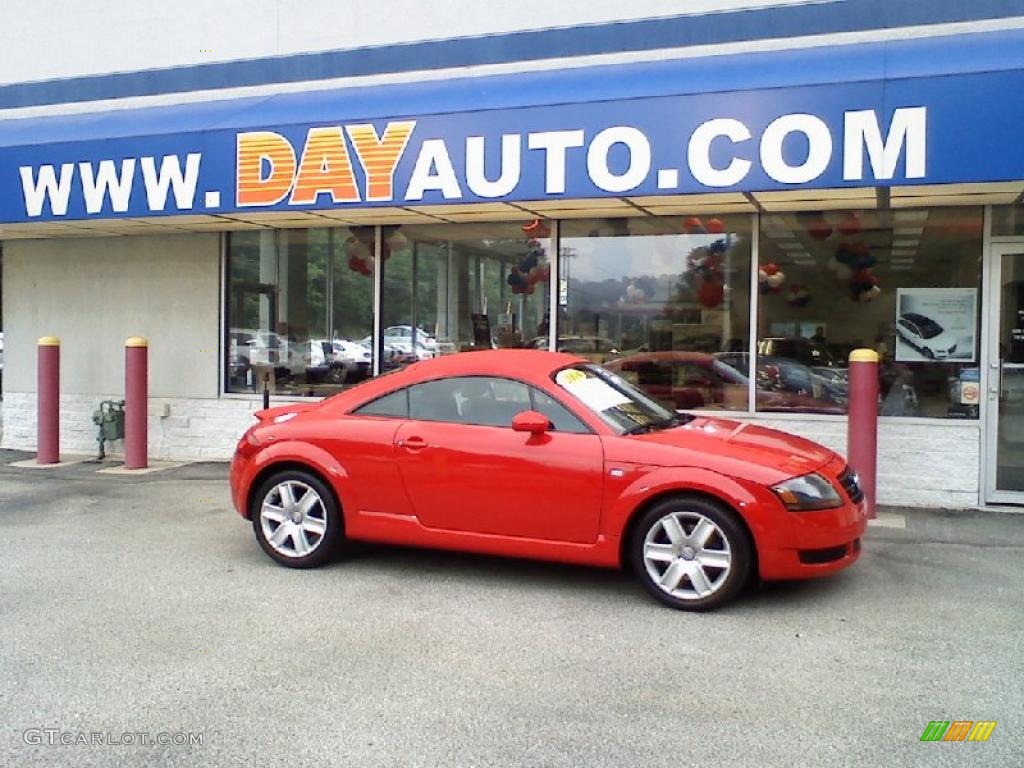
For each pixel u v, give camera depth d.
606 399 6.24
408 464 6.21
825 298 8.98
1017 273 8.48
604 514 5.75
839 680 4.58
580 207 8.94
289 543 6.63
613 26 9.16
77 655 4.93
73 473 10.55
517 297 10.04
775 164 7.44
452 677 4.62
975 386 8.56
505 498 5.96
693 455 5.63
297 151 8.84
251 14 10.68
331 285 10.82
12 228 10.98
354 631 5.30
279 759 3.78
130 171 9.48
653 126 7.75
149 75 11.09
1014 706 4.27
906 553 6.95
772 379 9.14
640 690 4.46
